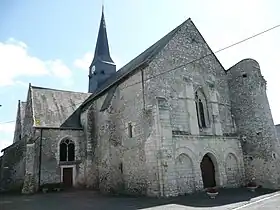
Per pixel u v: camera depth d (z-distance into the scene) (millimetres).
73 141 21562
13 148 21797
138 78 15859
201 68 17891
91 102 22266
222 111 18297
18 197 16359
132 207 10820
